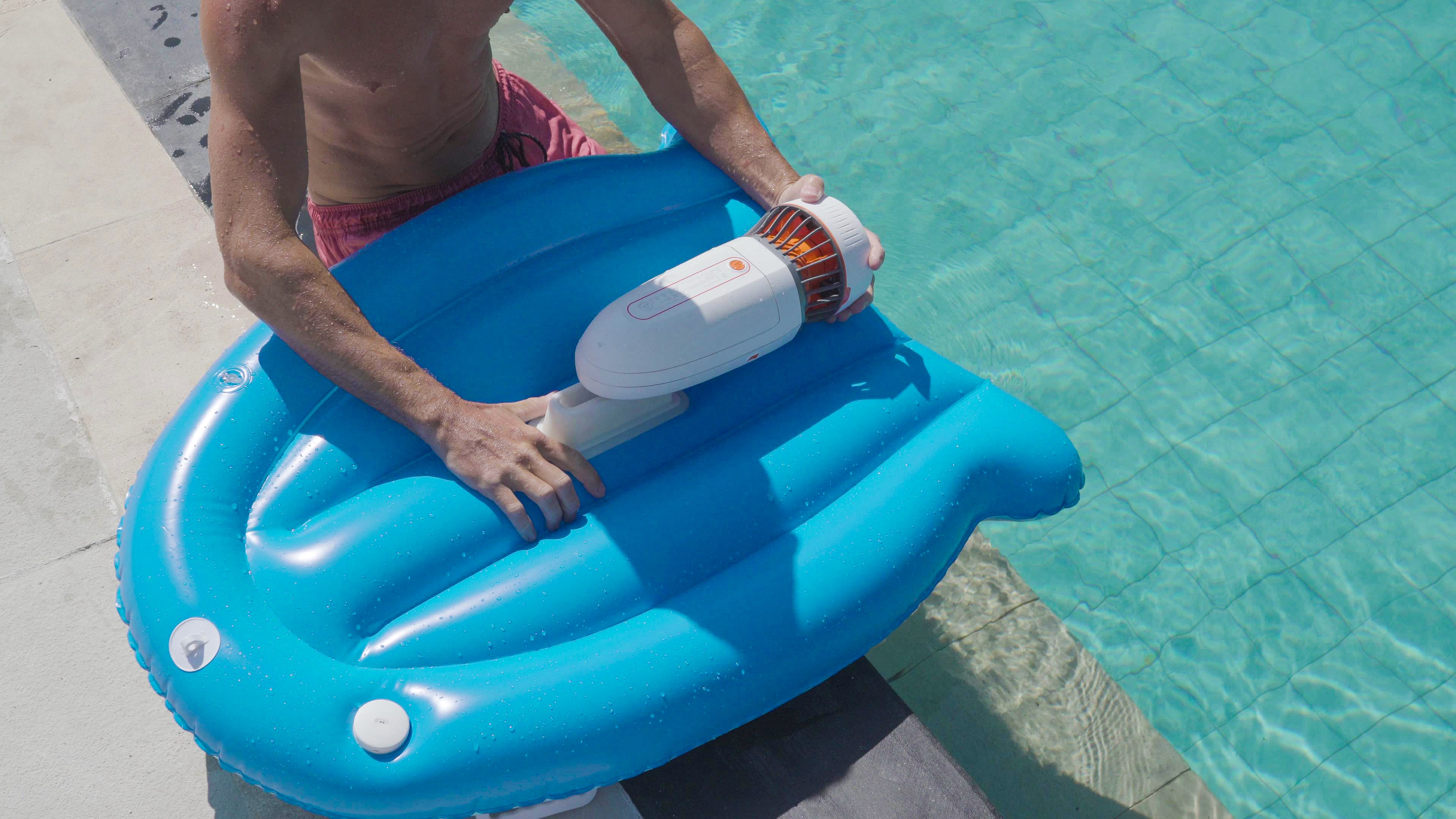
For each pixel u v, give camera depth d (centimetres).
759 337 166
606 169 198
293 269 155
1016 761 212
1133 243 295
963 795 161
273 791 141
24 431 219
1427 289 287
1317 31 343
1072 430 263
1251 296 285
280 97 154
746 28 343
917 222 298
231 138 153
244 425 162
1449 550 247
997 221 299
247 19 145
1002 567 237
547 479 158
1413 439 262
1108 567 245
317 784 138
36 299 238
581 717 145
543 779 145
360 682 143
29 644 193
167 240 248
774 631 155
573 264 186
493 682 145
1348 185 306
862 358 187
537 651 152
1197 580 243
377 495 159
